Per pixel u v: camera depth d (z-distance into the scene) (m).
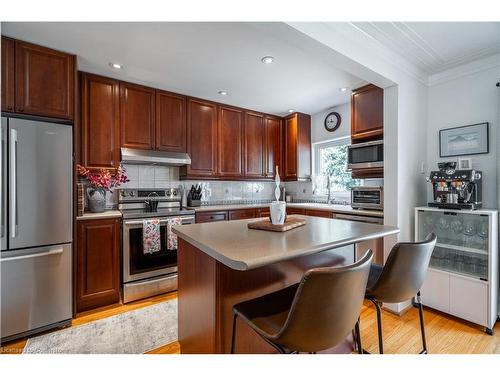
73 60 2.14
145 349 1.75
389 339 1.85
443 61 2.30
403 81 2.31
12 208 1.78
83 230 2.24
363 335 1.91
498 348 1.74
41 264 1.91
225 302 1.20
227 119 3.56
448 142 2.47
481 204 2.21
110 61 2.30
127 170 3.04
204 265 1.28
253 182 4.24
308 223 1.76
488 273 1.96
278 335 0.88
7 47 1.86
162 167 3.30
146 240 2.53
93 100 2.56
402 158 2.31
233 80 2.74
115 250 2.41
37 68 1.98
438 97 2.54
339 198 3.70
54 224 1.96
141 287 2.53
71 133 2.05
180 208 3.21
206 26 1.78
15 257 1.79
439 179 2.25
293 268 1.47
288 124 4.10
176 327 2.03
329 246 1.16
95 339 1.86
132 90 2.80
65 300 2.02
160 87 2.94
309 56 2.22
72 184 2.06
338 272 0.82
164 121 3.01
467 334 1.91
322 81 2.75
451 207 2.16
